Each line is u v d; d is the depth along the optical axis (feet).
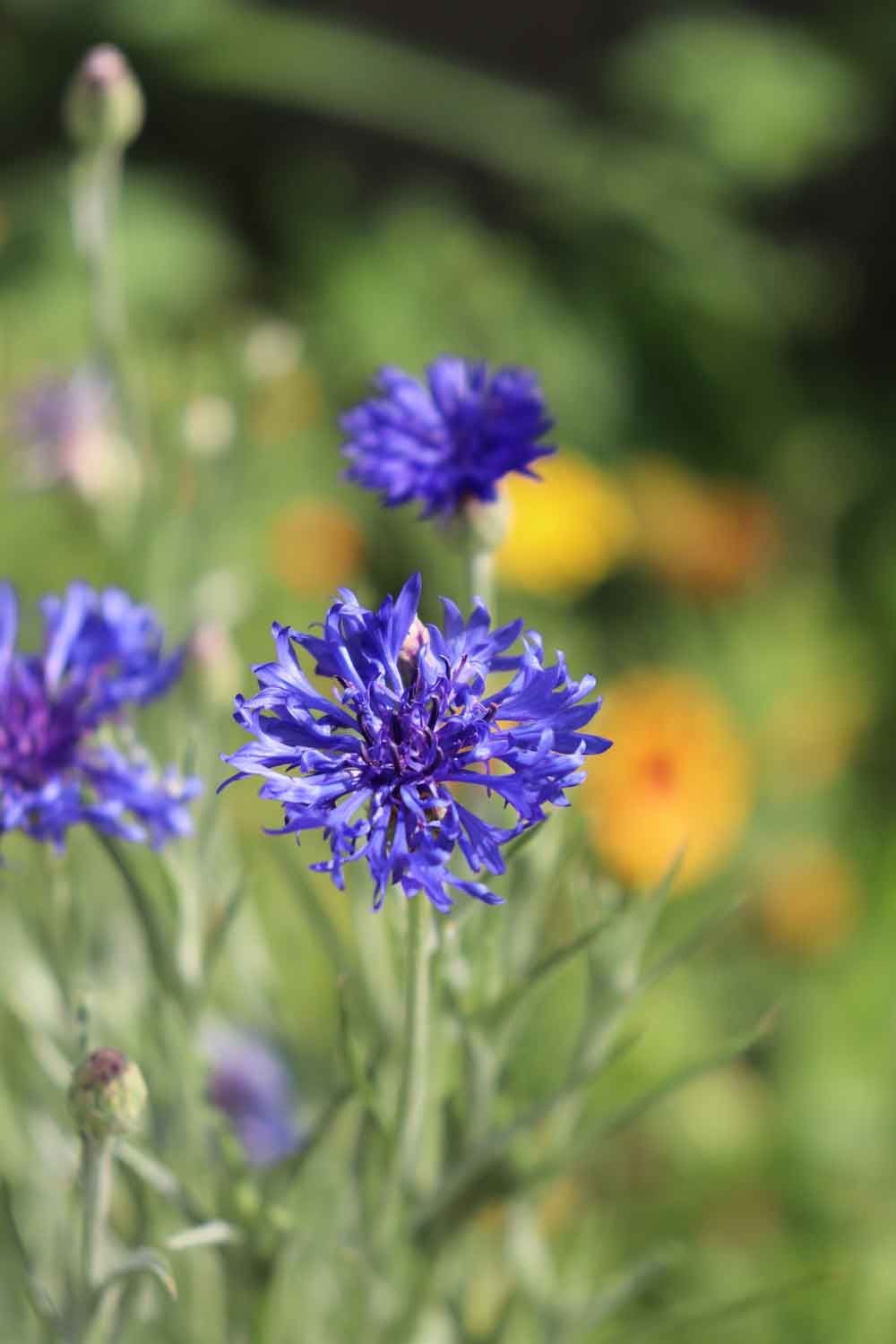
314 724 1.17
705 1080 2.52
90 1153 1.24
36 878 1.47
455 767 1.18
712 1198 2.46
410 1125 1.29
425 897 1.23
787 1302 2.23
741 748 2.99
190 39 4.29
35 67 4.33
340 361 3.86
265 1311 1.36
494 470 1.40
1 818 1.29
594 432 3.97
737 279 4.25
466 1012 1.36
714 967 2.68
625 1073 2.46
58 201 3.88
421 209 4.30
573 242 4.35
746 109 4.21
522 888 1.42
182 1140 1.44
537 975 1.33
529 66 4.66
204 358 2.17
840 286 4.54
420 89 4.36
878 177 4.53
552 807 1.26
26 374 3.07
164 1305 1.52
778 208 4.62
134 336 3.52
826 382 4.42
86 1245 1.26
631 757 2.40
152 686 1.34
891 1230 2.41
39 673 1.34
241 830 1.92
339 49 4.34
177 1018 1.41
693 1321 1.47
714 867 2.65
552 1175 1.40
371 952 1.45
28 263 3.82
